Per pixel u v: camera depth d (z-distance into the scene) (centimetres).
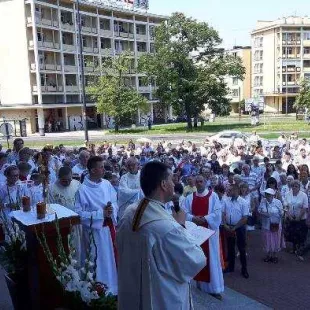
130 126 6069
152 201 320
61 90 6262
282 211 1031
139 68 5569
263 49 9931
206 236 419
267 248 1025
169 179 323
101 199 619
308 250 1086
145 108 5553
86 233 596
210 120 7231
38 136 5356
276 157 2003
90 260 438
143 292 311
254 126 5550
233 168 1645
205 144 2703
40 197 678
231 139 3119
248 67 10475
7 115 6150
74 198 666
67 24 6291
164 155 1927
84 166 1052
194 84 5228
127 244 323
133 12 7294
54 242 438
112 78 5353
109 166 1210
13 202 653
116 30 7144
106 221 611
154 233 307
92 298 391
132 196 730
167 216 317
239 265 995
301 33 9462
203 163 1681
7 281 483
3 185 754
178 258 305
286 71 9544
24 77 5984
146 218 313
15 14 5900
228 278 912
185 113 5578
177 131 5353
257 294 825
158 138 4556
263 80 10025
